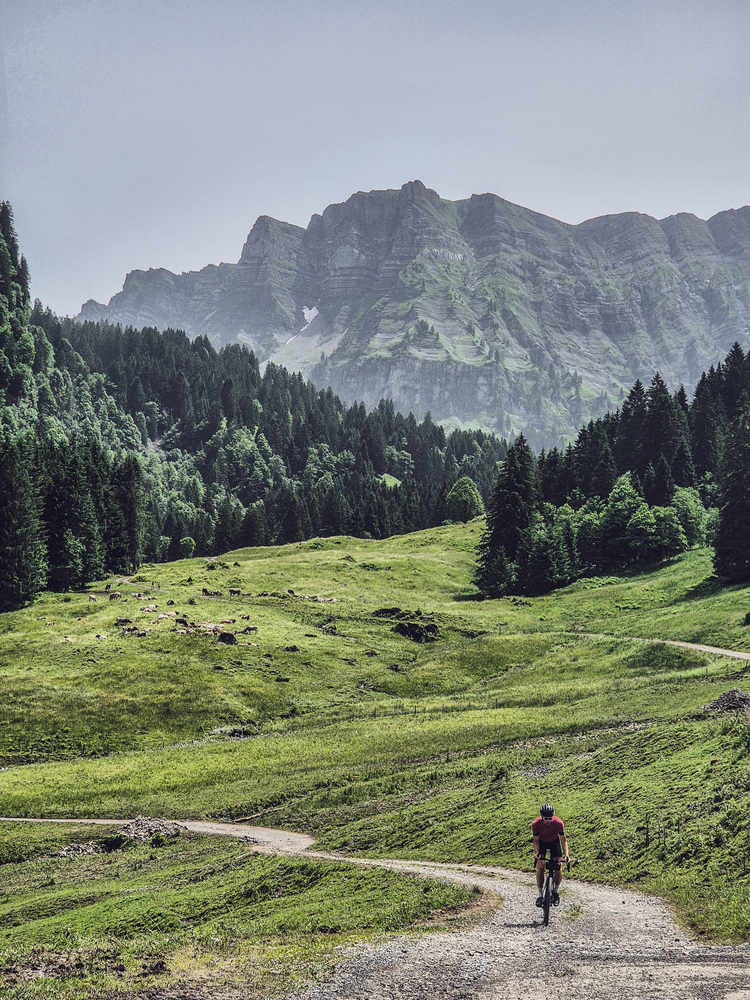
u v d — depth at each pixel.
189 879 32.16
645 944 14.95
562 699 67.38
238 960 15.98
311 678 85.25
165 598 115.38
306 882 27.70
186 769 57.91
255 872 30.45
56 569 128.75
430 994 12.78
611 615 106.50
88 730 69.81
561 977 13.21
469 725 60.50
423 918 18.67
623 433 187.75
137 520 160.38
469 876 24.34
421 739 58.56
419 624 105.69
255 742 65.44
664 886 19.56
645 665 74.44
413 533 198.12
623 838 24.19
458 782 43.25
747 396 182.88
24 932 25.44
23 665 83.19
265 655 89.94
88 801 51.72
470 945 15.57
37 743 66.81
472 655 92.31
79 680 79.06
